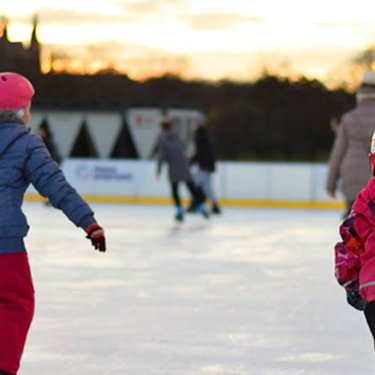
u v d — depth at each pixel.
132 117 59.31
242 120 93.50
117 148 59.31
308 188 39.66
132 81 93.56
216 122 93.62
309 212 36.50
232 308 13.27
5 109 7.54
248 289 15.07
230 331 11.62
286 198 39.88
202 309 13.16
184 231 26.12
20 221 7.36
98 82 92.19
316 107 92.69
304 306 13.50
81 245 21.62
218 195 40.44
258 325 12.03
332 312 13.02
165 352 10.42
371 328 6.70
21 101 7.57
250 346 10.79
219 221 30.61
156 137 59.06
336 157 17.38
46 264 17.98
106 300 13.81
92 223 7.20
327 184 17.56
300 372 9.61
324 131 92.50
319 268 17.95
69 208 7.24
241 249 21.38
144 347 10.66
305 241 23.59
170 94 95.06
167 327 11.82
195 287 15.23
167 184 40.41
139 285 15.36
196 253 20.36
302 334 11.50
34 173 7.36
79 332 11.43
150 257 19.41
